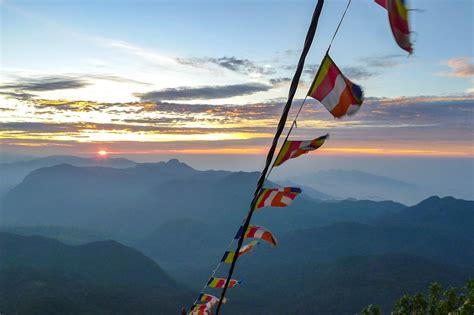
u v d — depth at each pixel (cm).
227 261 965
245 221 726
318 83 530
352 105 496
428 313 3428
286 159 579
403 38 391
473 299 2862
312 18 519
